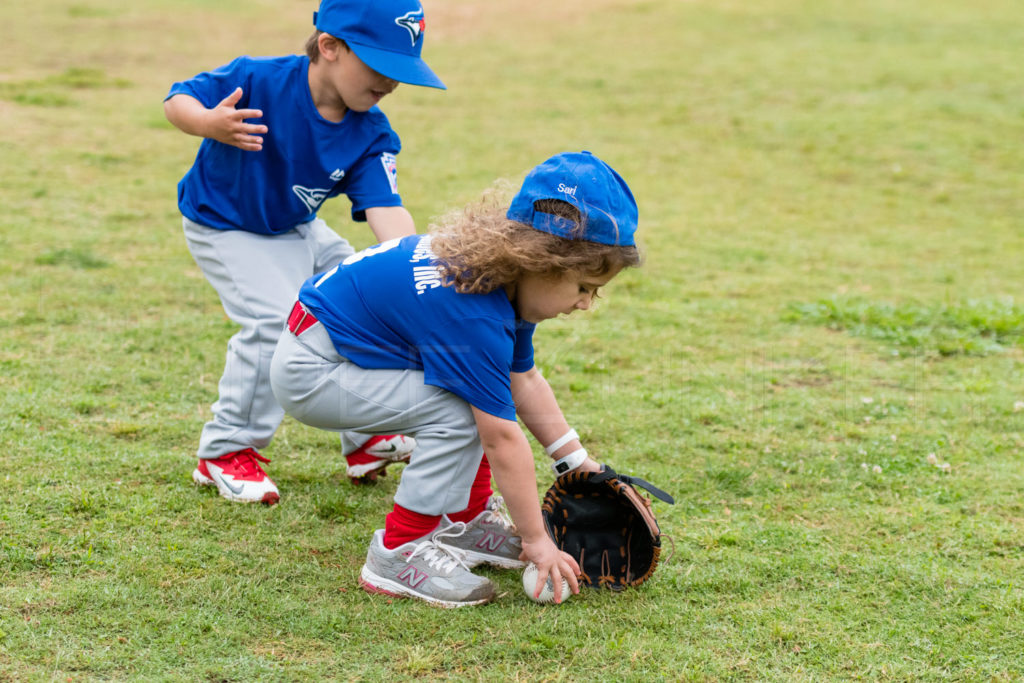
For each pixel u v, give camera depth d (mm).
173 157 16328
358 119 6039
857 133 20062
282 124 5863
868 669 4578
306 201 6055
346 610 4938
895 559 5617
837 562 5562
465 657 4586
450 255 4738
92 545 5348
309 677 4383
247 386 5918
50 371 7875
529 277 4734
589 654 4645
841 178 17641
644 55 26375
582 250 4547
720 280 12094
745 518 6188
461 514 5516
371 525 5891
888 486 6656
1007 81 23672
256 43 26094
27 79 20797
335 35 5660
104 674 4285
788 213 15562
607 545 5391
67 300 9695
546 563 4992
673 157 18531
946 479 6754
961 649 4742
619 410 7902
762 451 7195
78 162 15578
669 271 12383
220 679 4328
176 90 5777
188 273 10898
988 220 15555
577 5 32750
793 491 6586
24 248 11320
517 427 4855
